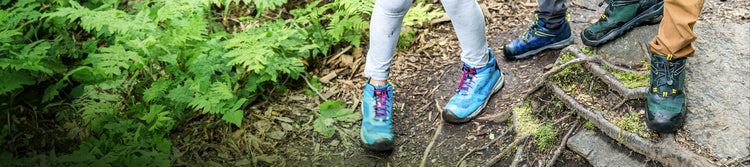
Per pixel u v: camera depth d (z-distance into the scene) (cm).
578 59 258
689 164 211
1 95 259
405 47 325
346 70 316
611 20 263
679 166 214
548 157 241
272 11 355
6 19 288
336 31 312
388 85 256
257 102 291
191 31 281
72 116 264
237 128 273
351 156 261
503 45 306
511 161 247
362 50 328
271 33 298
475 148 256
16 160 237
